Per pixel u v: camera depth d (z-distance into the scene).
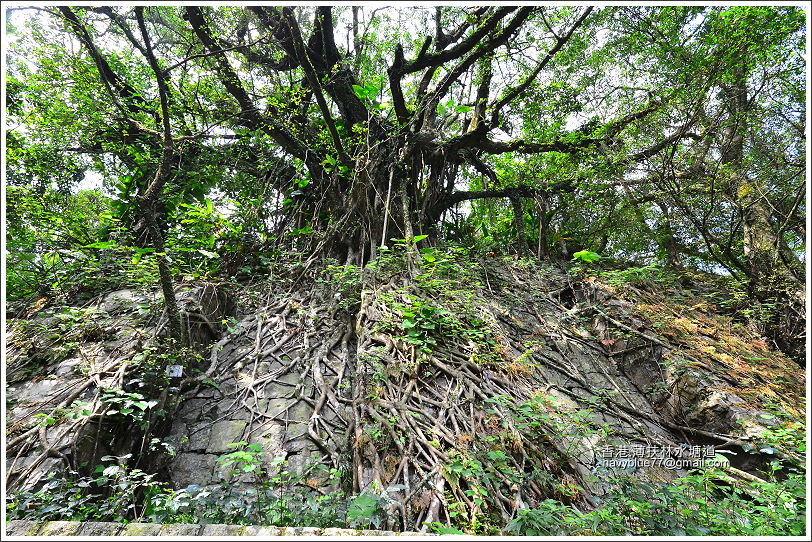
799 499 2.65
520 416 3.38
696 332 5.06
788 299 5.56
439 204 7.46
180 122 5.65
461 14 6.33
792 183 5.63
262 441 3.29
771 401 3.92
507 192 7.84
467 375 3.82
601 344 5.21
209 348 4.32
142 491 2.84
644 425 4.05
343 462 3.12
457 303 4.71
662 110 6.06
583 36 6.53
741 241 6.86
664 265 7.58
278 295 5.28
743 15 4.98
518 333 5.06
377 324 4.36
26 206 4.72
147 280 4.35
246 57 5.33
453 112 7.15
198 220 5.69
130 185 6.01
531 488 2.87
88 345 3.50
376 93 6.89
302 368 4.11
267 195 6.78
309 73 5.01
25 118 4.88
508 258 6.74
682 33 6.05
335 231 6.20
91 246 4.45
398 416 3.31
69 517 2.19
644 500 2.49
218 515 2.26
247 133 6.67
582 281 6.19
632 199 7.08
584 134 7.00
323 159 6.88
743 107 5.70
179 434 3.40
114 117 5.14
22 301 4.41
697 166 6.22
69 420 2.70
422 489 2.76
